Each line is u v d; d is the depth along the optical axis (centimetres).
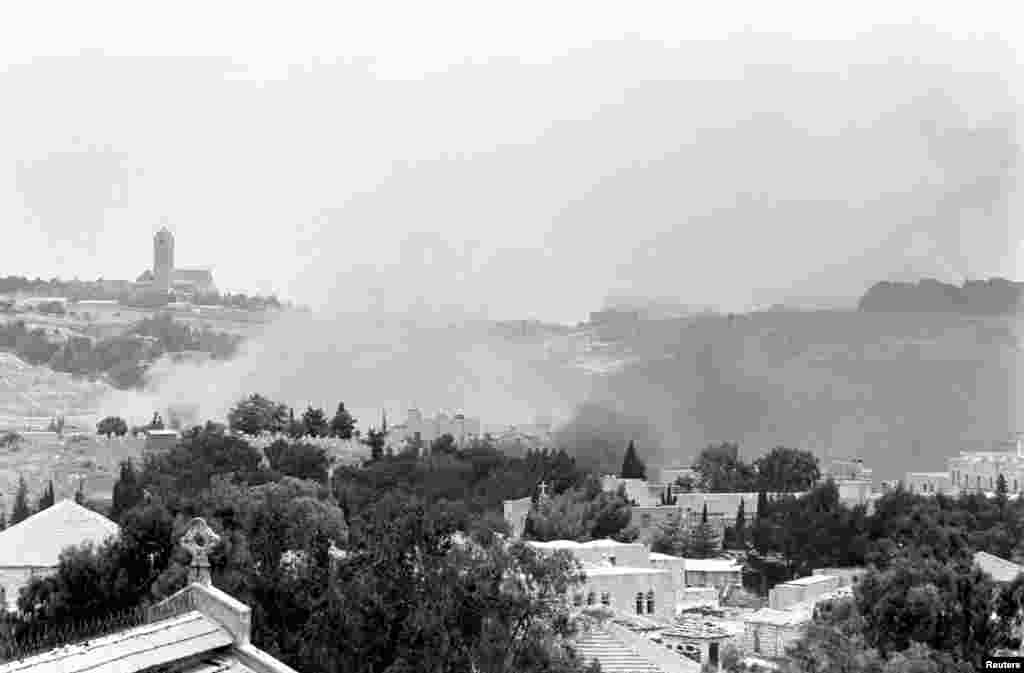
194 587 8962
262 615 14775
